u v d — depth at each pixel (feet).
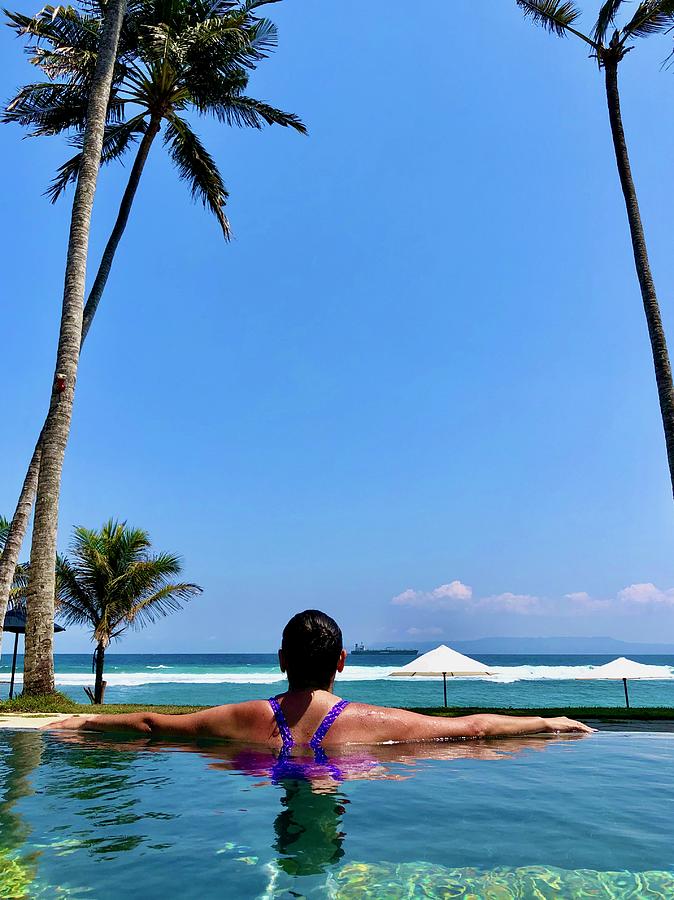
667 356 40.78
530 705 120.78
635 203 44.14
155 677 174.91
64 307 37.88
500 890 5.29
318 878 5.58
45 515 35.35
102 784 9.21
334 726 10.82
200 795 8.47
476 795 8.50
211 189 59.41
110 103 54.13
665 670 60.08
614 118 45.98
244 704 11.61
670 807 7.98
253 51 52.49
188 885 5.41
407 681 180.96
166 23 53.52
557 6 45.34
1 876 5.64
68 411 36.86
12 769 10.41
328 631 11.18
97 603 69.56
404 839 6.62
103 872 5.76
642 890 5.28
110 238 52.65
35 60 44.98
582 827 7.09
